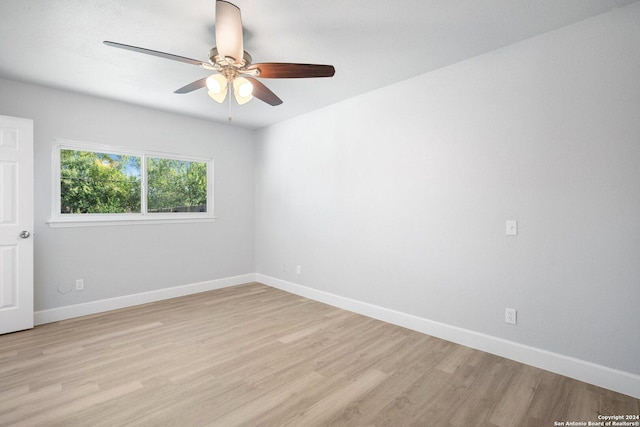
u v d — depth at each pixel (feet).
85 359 7.62
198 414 5.63
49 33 6.98
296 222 13.51
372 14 6.34
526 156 7.40
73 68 8.71
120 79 9.43
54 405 5.84
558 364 7.01
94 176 11.23
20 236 9.24
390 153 10.07
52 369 7.13
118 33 7.00
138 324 9.93
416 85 9.37
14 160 9.14
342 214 11.60
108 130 11.24
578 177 6.73
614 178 6.33
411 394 6.26
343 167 11.52
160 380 6.72
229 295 13.28
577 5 6.13
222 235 14.49
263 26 6.72
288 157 13.79
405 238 9.75
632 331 6.18
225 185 14.57
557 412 5.73
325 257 12.28
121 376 6.86
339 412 5.71
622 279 6.27
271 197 14.74
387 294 10.26
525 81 7.38
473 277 8.31
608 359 6.44
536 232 7.29
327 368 7.25
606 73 6.38
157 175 12.74
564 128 6.88
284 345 8.46
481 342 8.16
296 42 7.39
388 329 9.62
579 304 6.76
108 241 11.34
